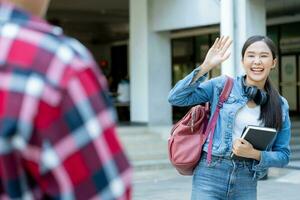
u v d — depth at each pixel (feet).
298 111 67.67
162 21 52.31
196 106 13.23
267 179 36.24
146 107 54.19
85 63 4.43
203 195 12.86
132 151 45.24
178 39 70.13
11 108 4.17
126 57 89.35
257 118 12.79
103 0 65.92
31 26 4.46
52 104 4.21
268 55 12.84
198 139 12.96
